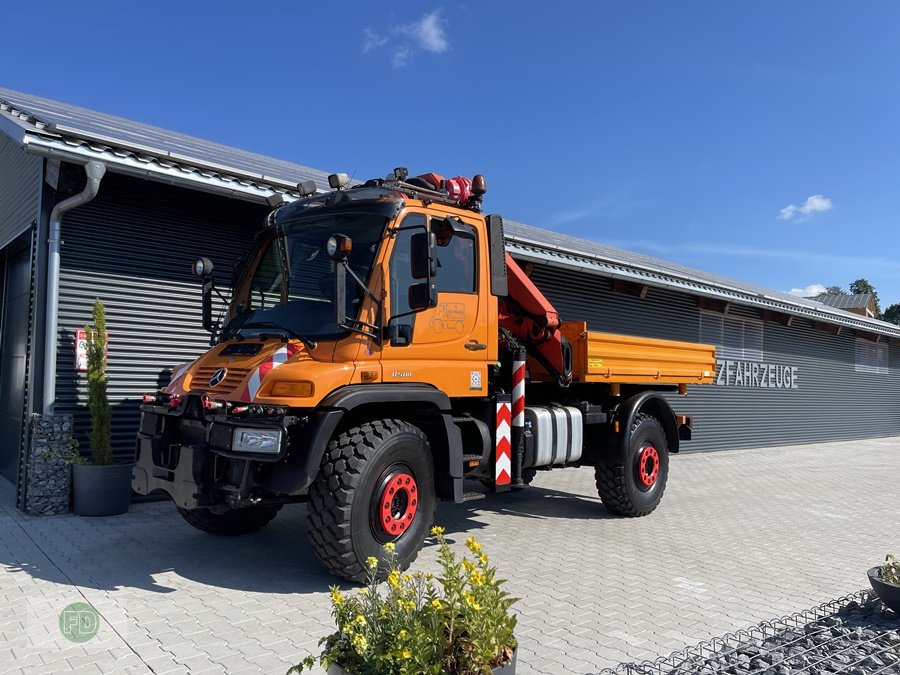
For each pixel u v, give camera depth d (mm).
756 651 3980
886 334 22000
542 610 4793
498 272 6266
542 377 7625
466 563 2891
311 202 5863
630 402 7941
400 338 5344
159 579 5074
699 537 7270
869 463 15070
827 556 6664
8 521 6551
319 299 5422
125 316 7742
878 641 4191
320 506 4824
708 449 15805
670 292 14781
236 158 9797
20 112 7141
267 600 4707
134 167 6812
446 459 5582
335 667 2637
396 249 5410
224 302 6383
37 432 6797
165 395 5531
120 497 6977
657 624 4574
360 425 5121
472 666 2588
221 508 5316
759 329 17453
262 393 4855
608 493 7918
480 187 6262
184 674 3541
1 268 9891
